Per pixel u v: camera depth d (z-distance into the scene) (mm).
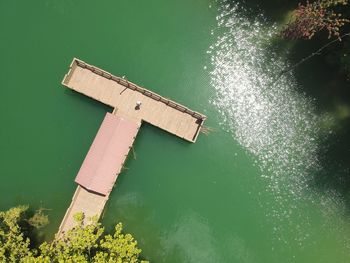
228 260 43188
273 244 43562
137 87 43250
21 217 40688
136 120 43500
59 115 44375
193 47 46281
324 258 43500
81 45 45438
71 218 41656
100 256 35562
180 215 43688
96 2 46281
